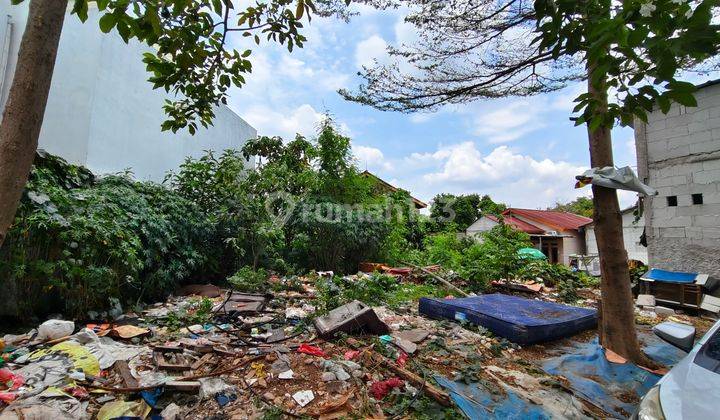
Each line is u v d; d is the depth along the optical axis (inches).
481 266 305.3
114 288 176.7
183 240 237.9
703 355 85.2
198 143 352.8
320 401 106.4
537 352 156.6
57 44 49.5
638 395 120.8
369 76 232.8
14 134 45.8
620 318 145.7
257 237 282.7
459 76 224.8
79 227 160.6
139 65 278.7
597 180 147.1
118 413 92.1
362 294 230.5
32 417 81.7
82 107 234.1
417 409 102.3
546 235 617.0
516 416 102.8
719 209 227.1
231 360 129.9
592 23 68.0
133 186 229.3
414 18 195.6
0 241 44.8
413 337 161.0
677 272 238.4
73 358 116.3
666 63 60.2
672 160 250.8
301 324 170.1
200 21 101.7
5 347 125.0
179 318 175.2
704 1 54.5
